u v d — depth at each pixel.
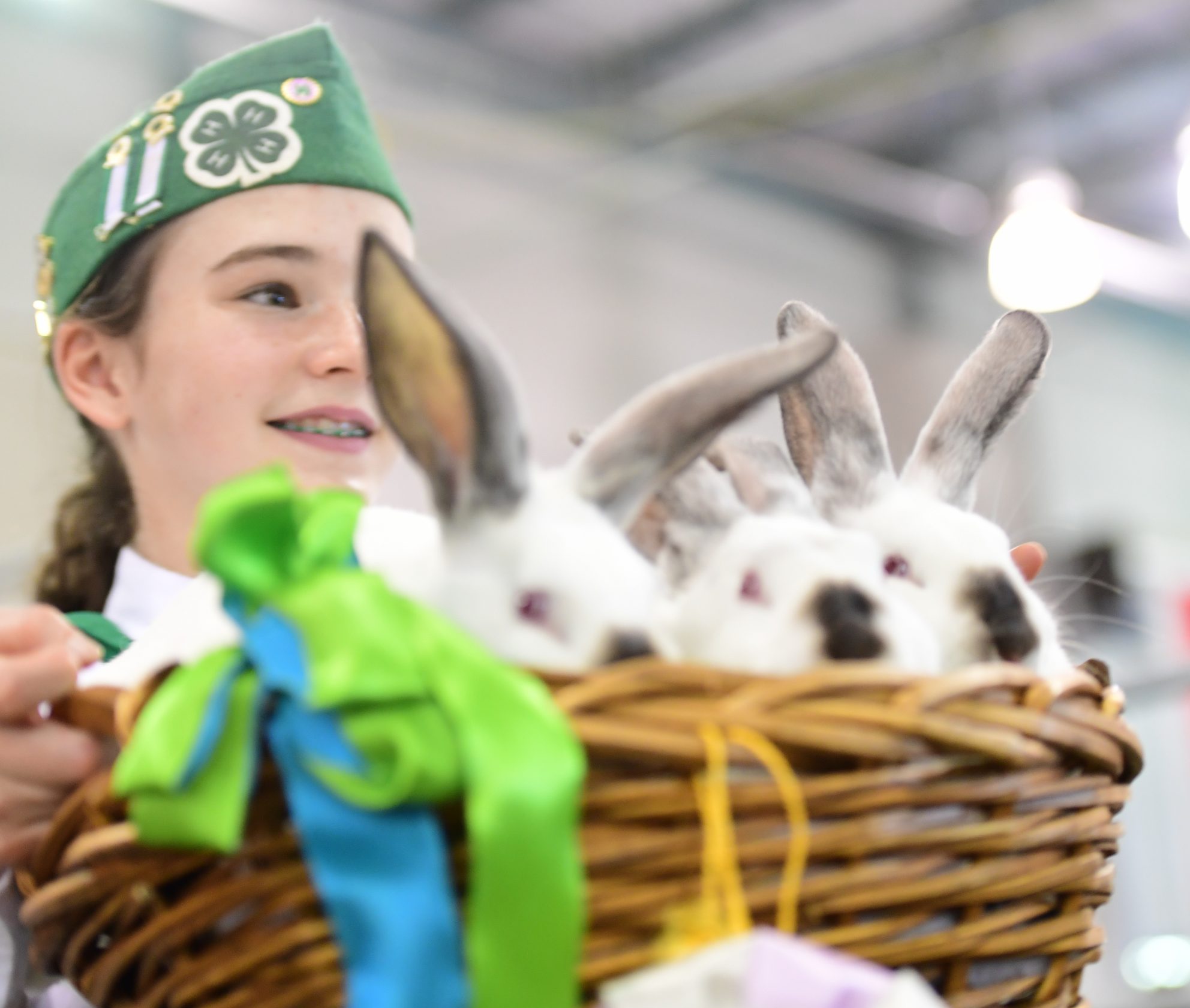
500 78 3.47
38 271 1.18
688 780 0.52
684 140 3.74
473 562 0.60
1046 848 0.60
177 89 1.09
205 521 0.53
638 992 0.47
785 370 0.64
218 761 0.52
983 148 4.14
